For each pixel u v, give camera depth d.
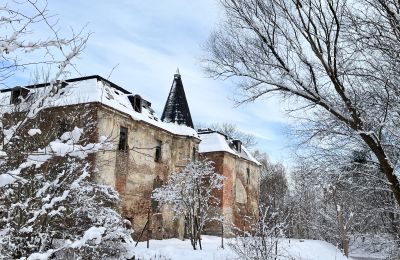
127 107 24.94
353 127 8.85
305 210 31.86
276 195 37.44
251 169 38.31
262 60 9.77
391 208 11.09
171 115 31.31
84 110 15.59
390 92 8.88
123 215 23.16
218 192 32.16
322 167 9.96
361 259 22.81
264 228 10.57
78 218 10.14
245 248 10.95
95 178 18.67
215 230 31.19
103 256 11.73
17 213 6.32
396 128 9.04
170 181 24.03
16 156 3.99
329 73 8.73
